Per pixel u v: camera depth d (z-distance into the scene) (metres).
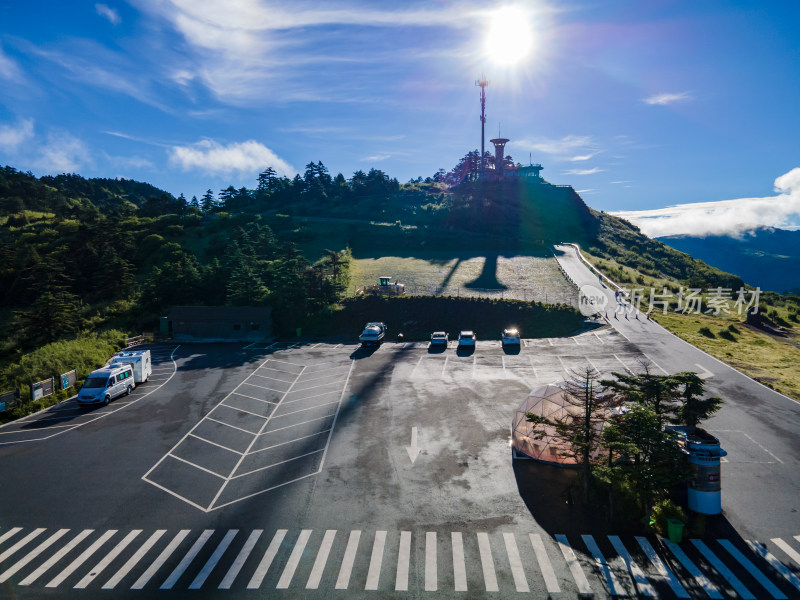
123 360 36.06
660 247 118.12
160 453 24.39
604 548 16.09
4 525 18.20
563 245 96.00
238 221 103.00
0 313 65.69
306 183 150.38
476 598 13.83
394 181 143.12
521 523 17.58
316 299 55.53
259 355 43.88
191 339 51.12
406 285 64.94
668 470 16.94
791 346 43.09
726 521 17.50
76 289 71.81
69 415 30.27
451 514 18.20
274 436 26.09
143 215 124.62
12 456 24.45
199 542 16.83
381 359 40.91
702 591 14.02
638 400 19.05
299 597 13.98
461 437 25.03
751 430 24.97
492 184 138.12
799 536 16.58
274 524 17.81
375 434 25.69
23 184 175.25
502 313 51.31
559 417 21.66
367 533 17.08
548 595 13.92
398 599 13.82
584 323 49.12
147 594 14.24
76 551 16.47
